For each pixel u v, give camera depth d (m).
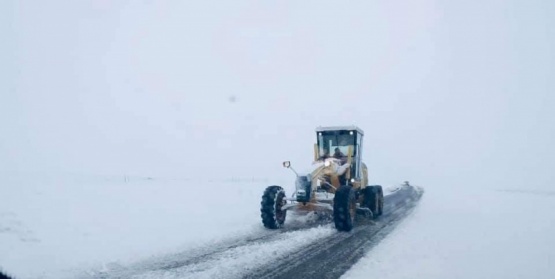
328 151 11.66
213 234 8.50
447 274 6.11
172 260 6.56
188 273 5.92
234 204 14.99
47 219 10.32
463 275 6.09
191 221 10.43
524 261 7.01
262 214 9.23
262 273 5.98
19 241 7.86
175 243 7.67
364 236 8.72
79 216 11.02
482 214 13.45
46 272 5.92
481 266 6.61
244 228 9.21
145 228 9.36
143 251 7.08
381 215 12.38
